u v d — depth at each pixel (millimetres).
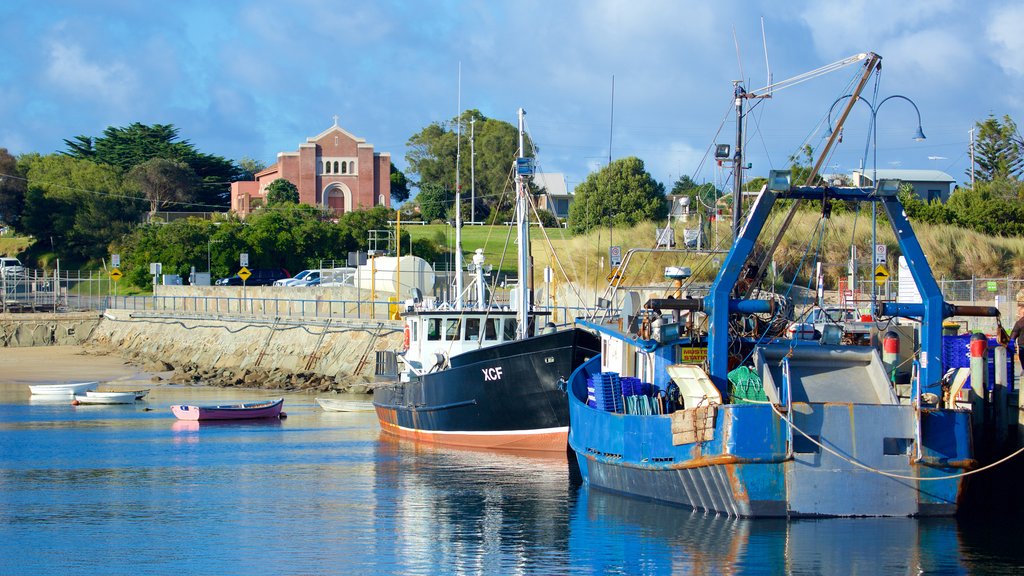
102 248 139000
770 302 26828
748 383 26391
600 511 29484
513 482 34375
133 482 35969
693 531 25938
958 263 66062
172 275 106438
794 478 25078
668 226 36438
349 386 67625
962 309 26938
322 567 24875
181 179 159125
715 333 26469
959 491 25469
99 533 28438
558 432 38750
